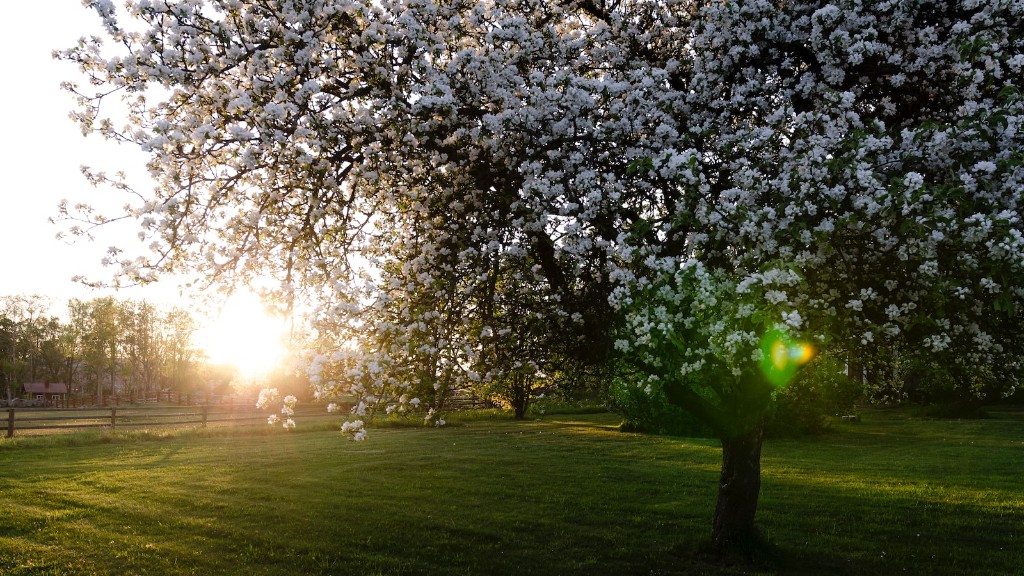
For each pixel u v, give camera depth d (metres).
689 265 5.12
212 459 16.55
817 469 13.97
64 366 76.38
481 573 7.98
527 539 9.21
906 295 5.31
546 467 14.78
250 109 5.96
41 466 15.50
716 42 6.55
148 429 23.38
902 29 6.29
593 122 6.52
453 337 6.68
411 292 6.64
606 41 7.54
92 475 14.04
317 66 6.29
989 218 4.42
